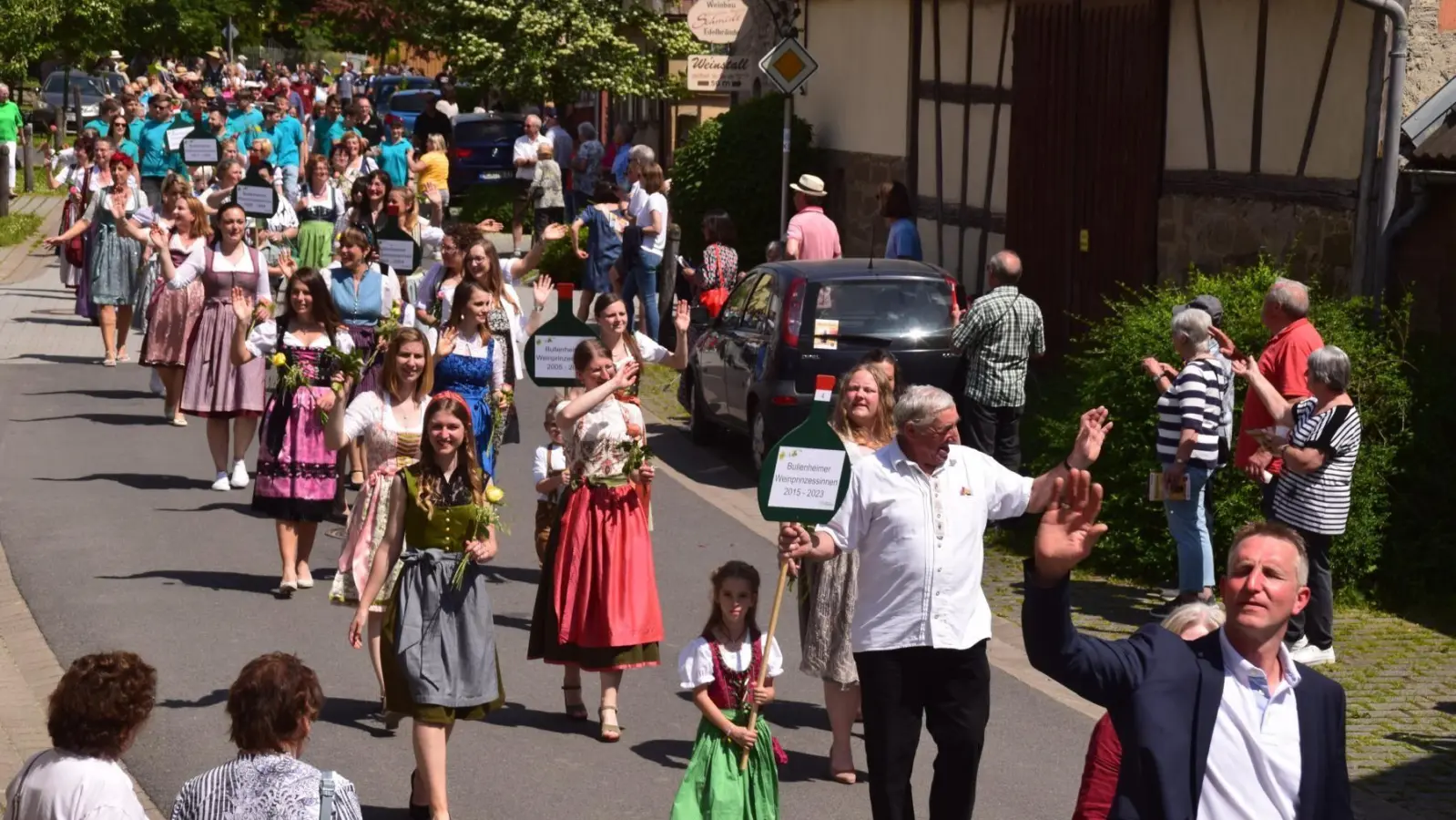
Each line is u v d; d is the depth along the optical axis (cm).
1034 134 1778
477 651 710
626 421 844
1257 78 1413
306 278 1089
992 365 1259
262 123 2911
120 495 1326
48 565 1128
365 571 858
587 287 2039
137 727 492
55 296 2302
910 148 2102
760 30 2609
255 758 488
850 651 775
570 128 3556
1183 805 418
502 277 1134
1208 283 1202
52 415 1608
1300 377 1027
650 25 3378
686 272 1756
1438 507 1133
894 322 1359
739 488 1430
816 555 645
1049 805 764
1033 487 665
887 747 648
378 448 902
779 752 696
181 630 997
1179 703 424
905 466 653
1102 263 1655
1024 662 984
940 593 645
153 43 5469
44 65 5322
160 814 734
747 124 2345
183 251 1549
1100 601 1106
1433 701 928
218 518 1269
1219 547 1127
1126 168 1603
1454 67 1242
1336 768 429
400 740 830
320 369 1066
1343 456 966
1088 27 1669
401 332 906
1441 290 1213
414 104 4616
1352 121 1290
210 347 1334
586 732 852
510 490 1391
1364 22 1270
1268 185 1400
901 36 2116
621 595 833
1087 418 554
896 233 1767
